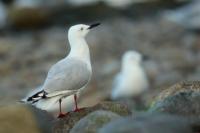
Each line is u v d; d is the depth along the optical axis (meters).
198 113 9.41
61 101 11.49
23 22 39.09
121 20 39.22
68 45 30.95
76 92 11.23
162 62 25.83
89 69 11.47
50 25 39.91
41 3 42.50
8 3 44.44
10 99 21.12
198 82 11.40
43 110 10.55
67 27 39.34
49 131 10.28
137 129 8.48
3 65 27.19
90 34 33.41
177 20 37.81
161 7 42.06
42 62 27.81
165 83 21.88
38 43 31.91
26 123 10.04
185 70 24.67
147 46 30.72
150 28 35.19
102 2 41.97
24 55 28.98
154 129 8.43
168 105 9.63
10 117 10.02
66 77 11.05
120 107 10.70
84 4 41.81
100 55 28.86
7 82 24.67
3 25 39.28
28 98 10.85
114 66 25.62
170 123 8.56
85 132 9.43
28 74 25.73
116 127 8.66
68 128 10.31
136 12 41.31
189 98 9.65
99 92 20.59
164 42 31.80
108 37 32.31
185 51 28.84
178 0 42.53
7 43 31.80
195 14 37.72
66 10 41.38
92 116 9.59
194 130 9.12
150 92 20.09
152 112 9.58
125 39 32.19
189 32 34.53
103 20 40.47
